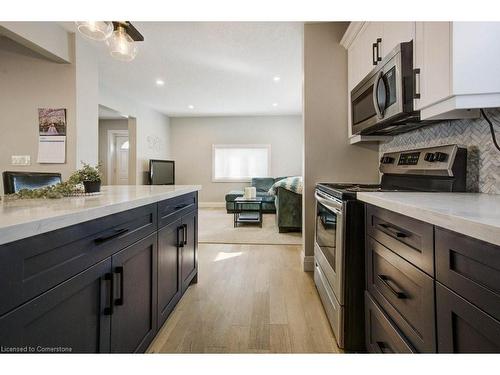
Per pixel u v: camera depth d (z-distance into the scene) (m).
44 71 2.98
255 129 7.83
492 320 0.61
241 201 5.03
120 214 1.16
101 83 4.82
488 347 0.62
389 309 1.18
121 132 7.44
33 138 3.01
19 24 2.42
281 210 4.44
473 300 0.67
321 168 2.77
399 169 1.92
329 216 1.87
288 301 2.13
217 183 7.95
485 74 1.09
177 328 1.75
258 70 4.18
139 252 1.34
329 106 2.75
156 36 3.09
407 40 1.47
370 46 2.02
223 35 3.07
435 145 1.75
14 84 3.00
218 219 5.80
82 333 0.92
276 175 7.84
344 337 1.54
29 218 0.72
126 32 2.09
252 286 2.41
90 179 1.51
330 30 2.74
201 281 2.52
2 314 0.63
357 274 1.54
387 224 1.21
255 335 1.68
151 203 1.47
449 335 0.77
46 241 0.76
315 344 1.59
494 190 1.30
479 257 0.65
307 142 2.77
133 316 1.28
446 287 0.78
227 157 7.93
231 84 4.88
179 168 7.98
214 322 1.82
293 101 6.12
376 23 1.89
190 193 2.27
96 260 0.99
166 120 7.70
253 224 5.22
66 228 0.84
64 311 0.83
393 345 1.13
